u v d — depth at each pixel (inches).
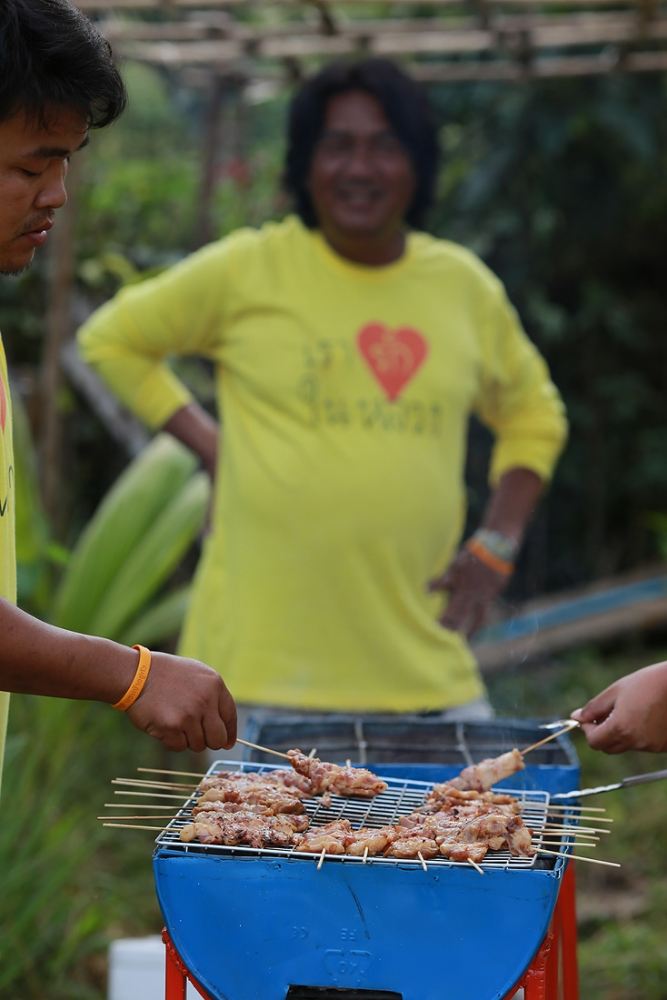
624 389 386.3
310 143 171.9
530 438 195.0
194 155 394.6
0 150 88.6
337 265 172.7
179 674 97.8
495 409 194.9
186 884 93.1
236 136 345.1
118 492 247.1
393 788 118.8
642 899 227.0
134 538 242.2
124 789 257.9
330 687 166.7
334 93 170.1
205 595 174.6
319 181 170.1
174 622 251.8
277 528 166.9
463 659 178.2
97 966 200.4
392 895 91.9
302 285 172.1
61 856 205.8
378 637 167.0
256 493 167.9
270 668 166.4
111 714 274.2
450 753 130.3
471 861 92.6
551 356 390.9
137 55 266.7
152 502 245.8
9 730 223.0
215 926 93.1
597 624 341.4
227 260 173.9
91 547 242.1
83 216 344.8
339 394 169.0
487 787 112.9
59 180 93.3
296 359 169.6
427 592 175.3
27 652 92.0
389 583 167.9
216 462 188.1
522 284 369.1
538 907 90.8
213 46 264.4
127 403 187.9
